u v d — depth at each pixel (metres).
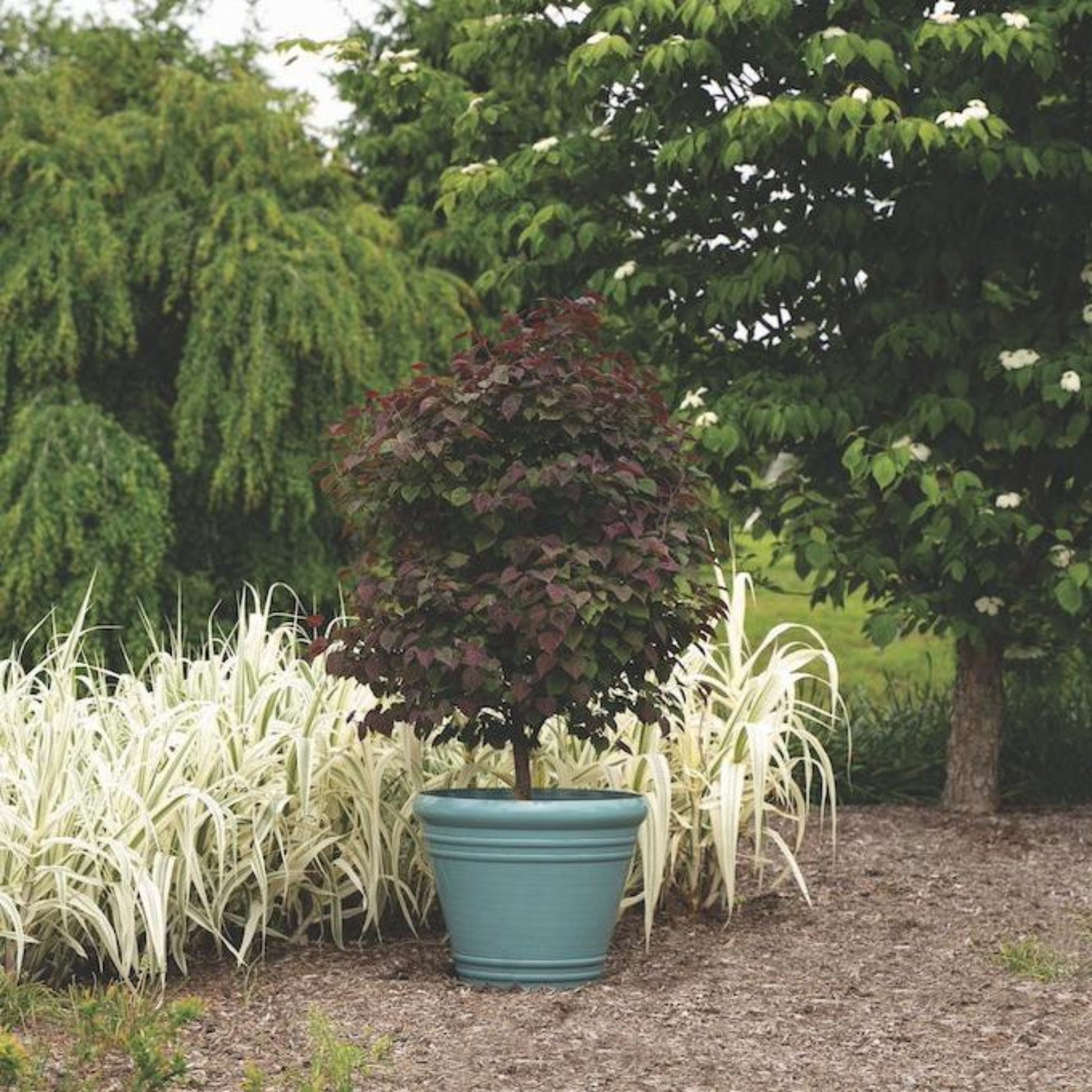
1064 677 8.43
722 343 7.70
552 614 4.53
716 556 5.28
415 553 4.90
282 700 5.41
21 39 12.66
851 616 14.77
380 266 11.55
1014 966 4.98
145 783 4.82
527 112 8.05
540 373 4.75
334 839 5.11
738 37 6.77
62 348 10.76
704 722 5.55
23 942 4.50
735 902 5.78
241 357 10.70
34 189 10.96
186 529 11.37
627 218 7.79
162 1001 4.41
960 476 6.52
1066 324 7.03
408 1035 4.22
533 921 4.68
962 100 6.59
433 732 5.52
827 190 7.11
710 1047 4.17
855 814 7.49
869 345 7.43
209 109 11.48
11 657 5.52
